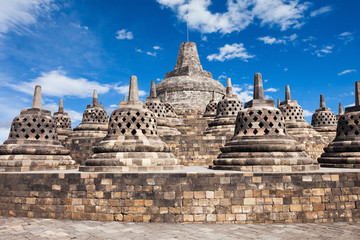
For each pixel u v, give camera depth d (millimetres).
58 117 34750
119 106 17188
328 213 12008
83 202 12359
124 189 12148
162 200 11883
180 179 11977
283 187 11984
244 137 15711
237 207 11805
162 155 16094
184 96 42938
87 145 25203
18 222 11773
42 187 12875
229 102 28922
